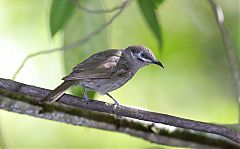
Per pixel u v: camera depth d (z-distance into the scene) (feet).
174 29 51.49
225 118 51.29
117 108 30.14
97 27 34.65
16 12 48.34
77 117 37.27
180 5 51.70
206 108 51.67
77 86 34.88
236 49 50.93
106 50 34.47
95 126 38.01
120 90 50.01
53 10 33.53
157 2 34.53
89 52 34.60
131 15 49.96
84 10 33.99
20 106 35.53
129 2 34.81
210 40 52.47
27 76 47.88
